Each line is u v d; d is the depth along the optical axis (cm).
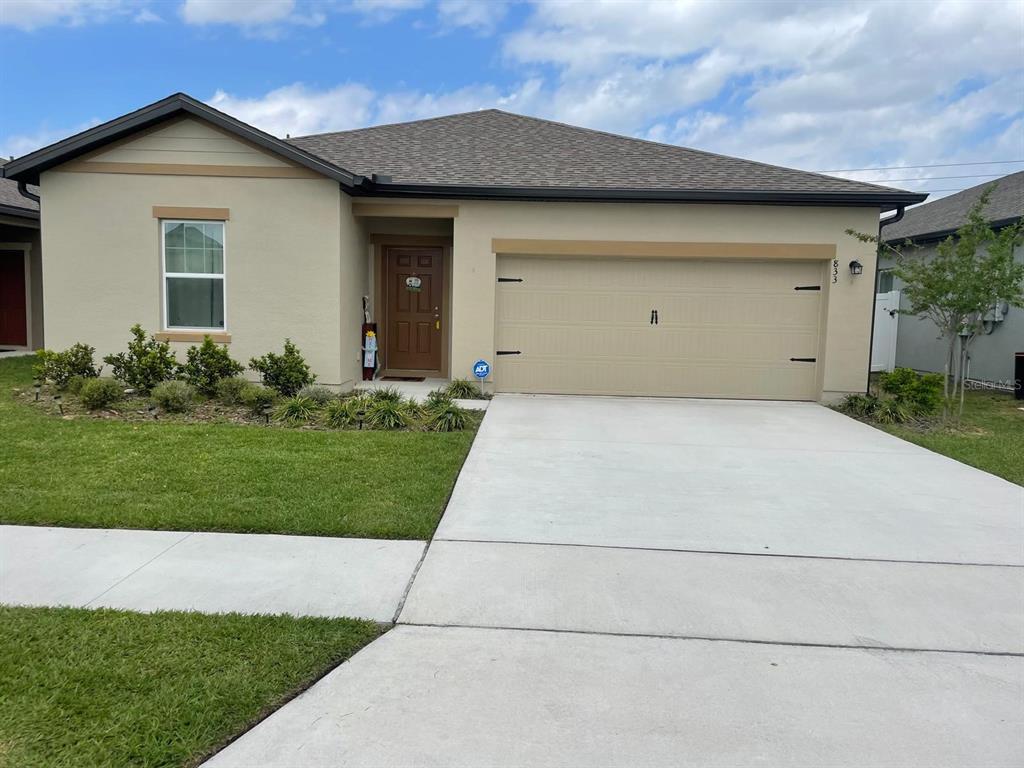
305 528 553
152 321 1157
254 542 529
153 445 777
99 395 960
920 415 1101
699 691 354
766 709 339
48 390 1103
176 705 326
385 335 1388
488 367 1206
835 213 1173
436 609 434
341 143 1381
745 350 1220
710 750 309
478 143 1416
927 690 358
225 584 459
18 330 1798
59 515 561
